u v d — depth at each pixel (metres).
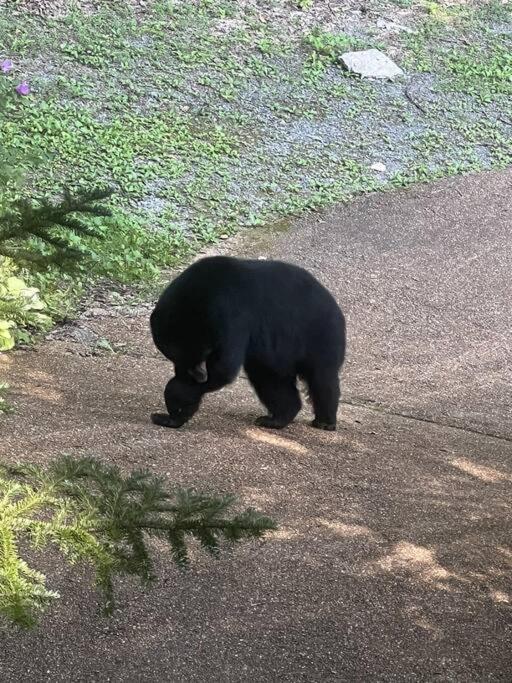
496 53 17.59
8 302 3.76
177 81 14.71
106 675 3.56
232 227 11.75
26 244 3.48
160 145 13.12
